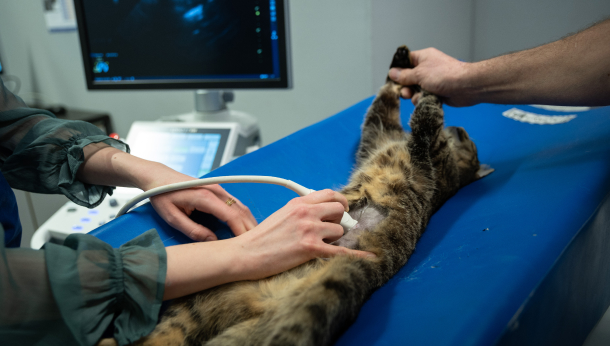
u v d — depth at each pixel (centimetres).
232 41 132
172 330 53
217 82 137
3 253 39
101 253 47
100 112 236
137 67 144
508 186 78
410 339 42
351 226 64
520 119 117
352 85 164
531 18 145
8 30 249
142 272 47
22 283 41
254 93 193
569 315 57
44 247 44
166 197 61
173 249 51
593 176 67
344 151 100
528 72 77
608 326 75
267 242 54
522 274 46
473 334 39
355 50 157
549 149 88
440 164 94
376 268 63
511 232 57
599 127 85
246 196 74
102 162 67
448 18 160
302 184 82
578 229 56
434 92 96
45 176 68
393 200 81
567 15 136
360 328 51
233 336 52
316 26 162
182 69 140
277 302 55
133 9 137
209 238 59
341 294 50
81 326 44
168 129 134
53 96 252
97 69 148
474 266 53
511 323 40
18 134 69
